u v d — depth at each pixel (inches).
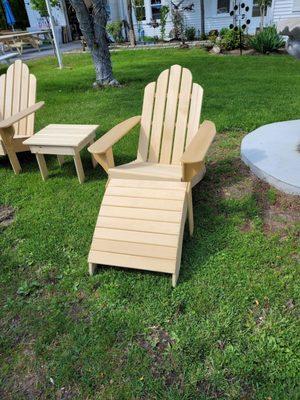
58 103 204.1
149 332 63.6
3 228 97.0
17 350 63.1
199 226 88.9
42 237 91.3
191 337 61.5
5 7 550.9
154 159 102.0
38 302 72.5
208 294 69.2
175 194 77.4
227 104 173.8
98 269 79.0
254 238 82.5
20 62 139.0
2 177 125.3
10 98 139.4
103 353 60.6
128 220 77.2
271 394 52.0
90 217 97.7
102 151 80.6
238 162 116.2
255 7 410.6
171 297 69.7
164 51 376.5
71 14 571.2
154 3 464.4
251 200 95.7
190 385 54.4
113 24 468.4
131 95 206.2
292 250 77.7
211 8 434.0
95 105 193.8
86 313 68.7
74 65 337.1
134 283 74.3
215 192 102.0
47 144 109.0
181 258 78.7
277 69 249.1
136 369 57.6
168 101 99.9
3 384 57.8
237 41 344.5
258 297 67.3
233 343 59.8
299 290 67.7
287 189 95.2
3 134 115.9
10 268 81.7
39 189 114.4
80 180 114.4
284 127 130.4
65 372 58.2
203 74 246.2
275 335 59.9
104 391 55.1
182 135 98.6
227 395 52.7
